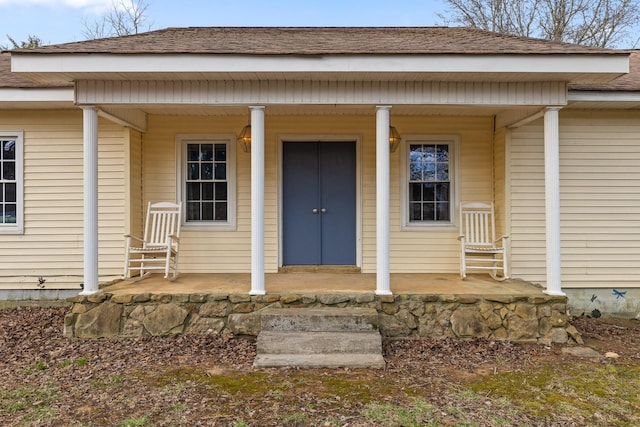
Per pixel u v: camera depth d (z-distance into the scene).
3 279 6.60
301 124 6.87
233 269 6.84
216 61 4.70
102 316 5.01
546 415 3.18
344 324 4.62
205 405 3.30
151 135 6.85
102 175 6.52
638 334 5.56
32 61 4.64
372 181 6.89
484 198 6.90
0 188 6.62
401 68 4.71
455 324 4.98
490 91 5.12
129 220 6.49
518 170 6.54
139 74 4.80
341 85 5.10
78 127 6.57
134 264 6.55
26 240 6.60
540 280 6.57
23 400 3.38
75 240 6.59
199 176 6.92
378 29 7.90
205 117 6.85
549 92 5.11
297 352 4.38
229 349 4.65
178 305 5.05
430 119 6.88
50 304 6.59
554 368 4.18
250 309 5.00
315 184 7.01
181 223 6.83
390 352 4.59
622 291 6.59
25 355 4.44
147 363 4.24
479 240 6.64
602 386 3.74
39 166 6.59
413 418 3.09
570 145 6.58
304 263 7.00
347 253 7.02
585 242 6.59
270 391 3.58
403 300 5.02
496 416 3.15
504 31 15.77
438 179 6.94
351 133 6.88
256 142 5.08
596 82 5.17
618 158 6.57
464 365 4.24
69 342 4.86
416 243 6.87
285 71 4.72
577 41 15.22
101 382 3.74
